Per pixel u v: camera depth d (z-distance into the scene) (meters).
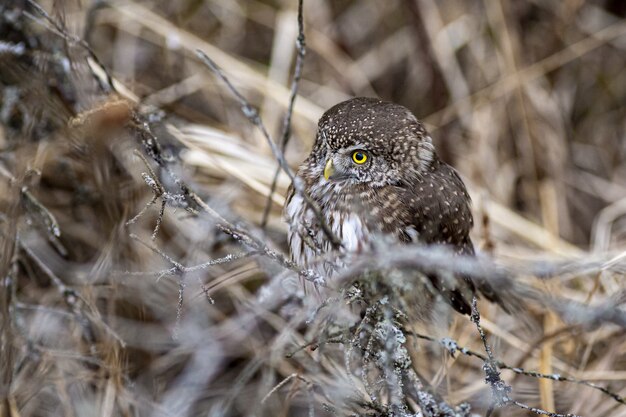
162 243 8.93
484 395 8.28
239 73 10.55
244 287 9.04
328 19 11.94
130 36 10.73
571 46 11.73
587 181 11.56
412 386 6.92
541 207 11.07
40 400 7.98
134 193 8.19
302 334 8.70
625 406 8.31
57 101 8.29
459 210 8.39
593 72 12.30
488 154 11.16
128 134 7.87
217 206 8.73
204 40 11.26
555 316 8.69
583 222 11.35
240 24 11.76
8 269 7.65
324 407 7.10
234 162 9.53
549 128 11.49
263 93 10.79
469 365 8.76
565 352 8.84
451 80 11.52
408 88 11.90
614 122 12.17
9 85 8.51
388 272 6.68
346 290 6.77
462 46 11.80
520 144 11.38
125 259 8.24
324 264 7.39
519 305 8.77
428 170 8.30
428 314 7.71
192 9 11.52
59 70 8.29
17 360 7.81
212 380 8.59
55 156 8.55
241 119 10.77
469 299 7.95
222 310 8.98
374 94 11.67
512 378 8.66
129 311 8.34
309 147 10.52
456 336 9.12
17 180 7.84
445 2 11.88
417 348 7.08
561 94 11.98
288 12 11.58
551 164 11.29
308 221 7.83
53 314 8.32
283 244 9.35
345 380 7.51
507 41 11.27
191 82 10.60
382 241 6.95
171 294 8.68
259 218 9.40
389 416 6.58
